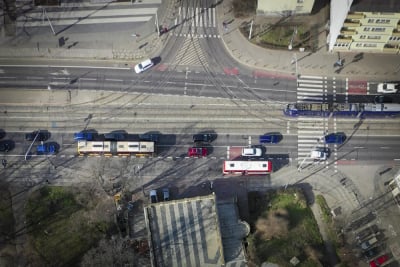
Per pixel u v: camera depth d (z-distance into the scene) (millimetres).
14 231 163250
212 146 172125
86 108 174875
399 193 163875
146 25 182500
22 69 178000
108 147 167375
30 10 183000
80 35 181125
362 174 170625
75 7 183375
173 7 183875
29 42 180250
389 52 179375
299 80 178000
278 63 179250
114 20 182625
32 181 168250
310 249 159125
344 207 167000
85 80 177375
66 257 160125
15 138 171750
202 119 174375
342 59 179625
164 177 169375
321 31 181375
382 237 163125
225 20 183125
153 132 173125
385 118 174875
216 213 155750
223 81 177750
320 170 170750
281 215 163375
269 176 169750
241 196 167500
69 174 169250
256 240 160250
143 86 177125
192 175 169625
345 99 176875
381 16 158875
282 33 181000
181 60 179375
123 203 165625
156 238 156375
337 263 160250
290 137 173125
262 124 174125
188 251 155250
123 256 155750
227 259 155875
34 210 165000
